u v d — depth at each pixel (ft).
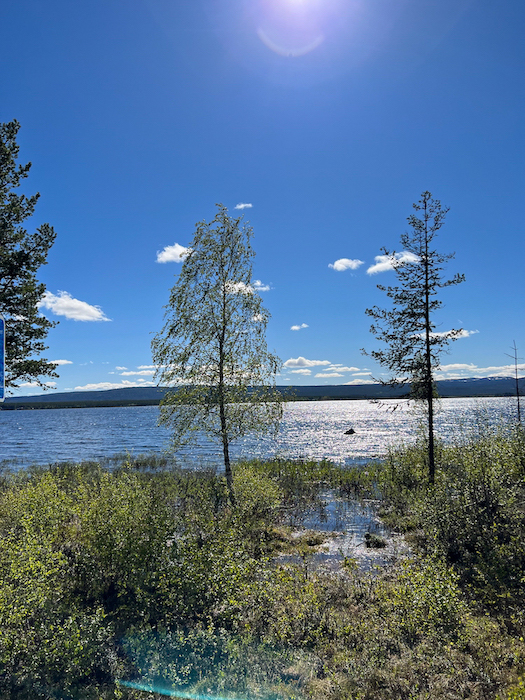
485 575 27.91
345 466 90.38
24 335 58.65
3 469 97.35
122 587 25.17
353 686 18.22
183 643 20.07
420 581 24.53
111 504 28.89
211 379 51.44
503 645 20.38
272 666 19.47
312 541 41.32
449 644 20.07
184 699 17.13
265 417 52.19
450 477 40.01
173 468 86.74
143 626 21.99
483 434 48.60
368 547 39.40
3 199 58.59
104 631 19.98
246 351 52.60
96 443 165.58
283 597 25.88
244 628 22.27
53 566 23.70
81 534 29.68
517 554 29.50
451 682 18.17
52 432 235.20
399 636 21.80
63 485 54.85
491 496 35.12
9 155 59.41
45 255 62.28
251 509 46.01
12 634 18.26
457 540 33.76
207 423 50.75
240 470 52.39
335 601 26.40
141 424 306.35
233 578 24.22
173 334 51.83
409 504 50.24
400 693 17.75
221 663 19.33
